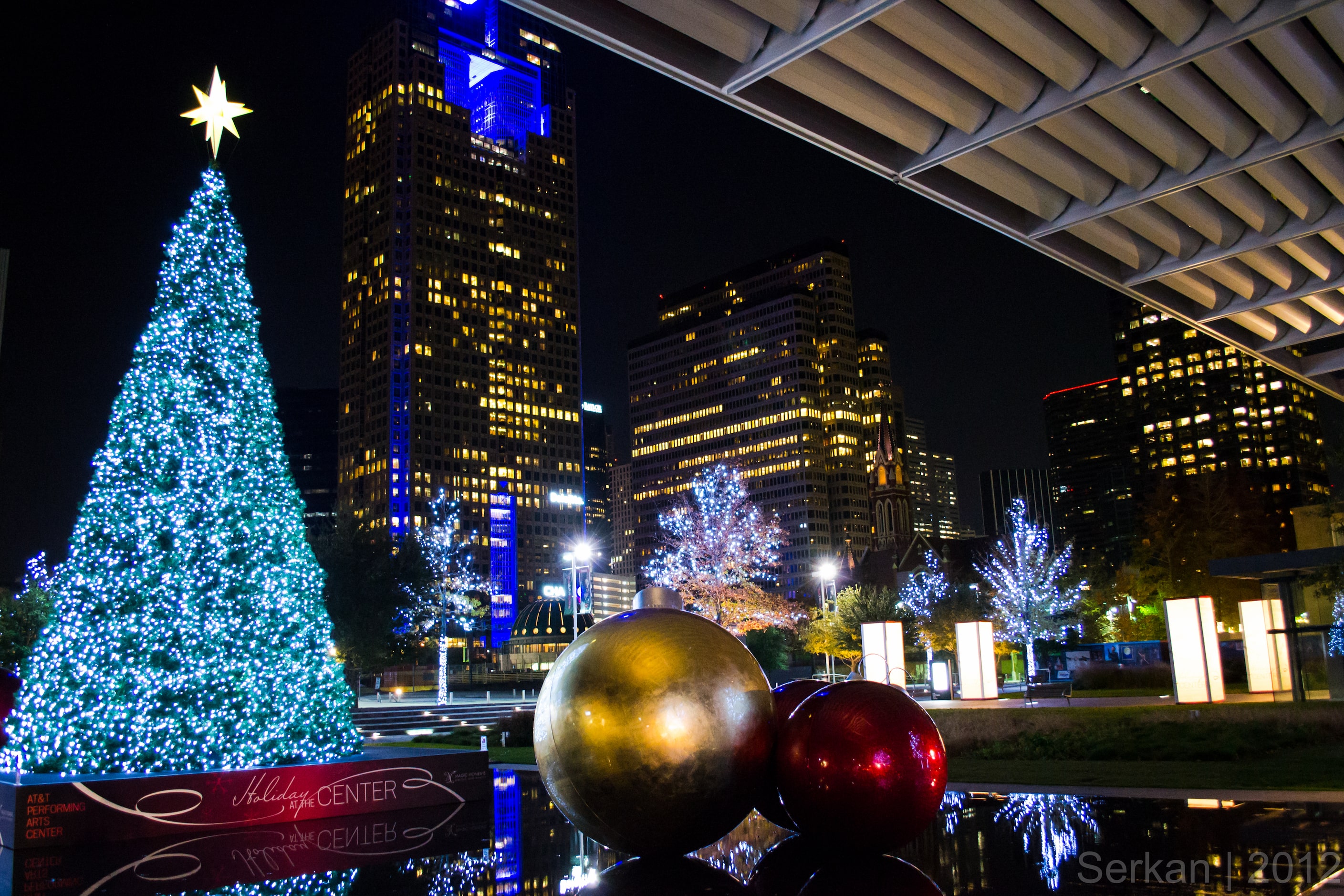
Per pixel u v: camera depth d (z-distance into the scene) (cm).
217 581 1431
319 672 1534
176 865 1067
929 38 1373
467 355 19500
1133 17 1391
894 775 932
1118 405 19738
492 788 1747
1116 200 1895
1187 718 2138
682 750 891
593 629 980
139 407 1457
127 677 1354
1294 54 1496
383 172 19625
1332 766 1574
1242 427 18062
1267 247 2128
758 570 6838
